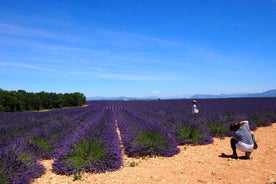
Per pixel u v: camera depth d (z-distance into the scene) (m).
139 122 16.89
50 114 27.64
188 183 7.81
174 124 15.74
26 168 8.41
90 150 9.67
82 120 21.41
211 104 38.28
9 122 19.14
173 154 11.34
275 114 23.45
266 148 12.37
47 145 12.02
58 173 9.09
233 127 10.76
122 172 9.06
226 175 8.45
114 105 55.69
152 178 8.33
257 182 7.74
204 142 13.64
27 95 42.75
